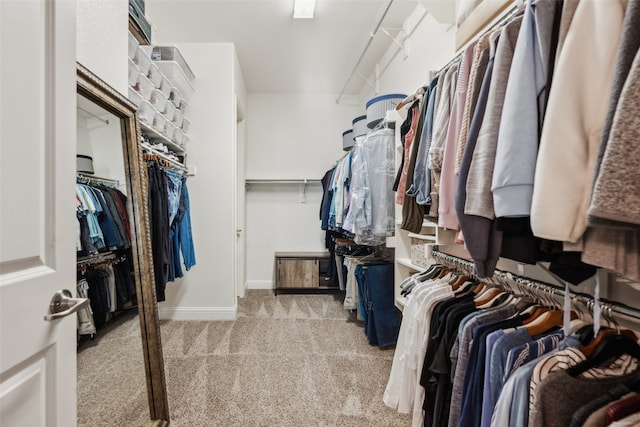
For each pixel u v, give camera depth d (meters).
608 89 0.52
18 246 0.56
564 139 0.54
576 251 0.60
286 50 2.94
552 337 0.79
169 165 2.31
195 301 2.75
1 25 0.53
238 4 2.26
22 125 0.58
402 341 1.26
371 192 2.12
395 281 2.09
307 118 3.98
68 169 0.69
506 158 0.63
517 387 0.67
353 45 2.86
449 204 0.95
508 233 0.73
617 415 0.54
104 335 1.24
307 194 4.01
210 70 2.77
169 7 2.29
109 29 1.30
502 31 0.74
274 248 3.97
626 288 0.81
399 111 1.96
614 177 0.42
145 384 1.39
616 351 0.68
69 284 0.69
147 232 1.46
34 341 0.59
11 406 0.54
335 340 2.30
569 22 0.57
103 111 1.27
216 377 1.77
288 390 1.65
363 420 1.42
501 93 0.70
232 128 2.77
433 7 1.67
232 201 2.77
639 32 0.44
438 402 1.01
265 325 2.61
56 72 0.65
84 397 1.15
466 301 1.10
